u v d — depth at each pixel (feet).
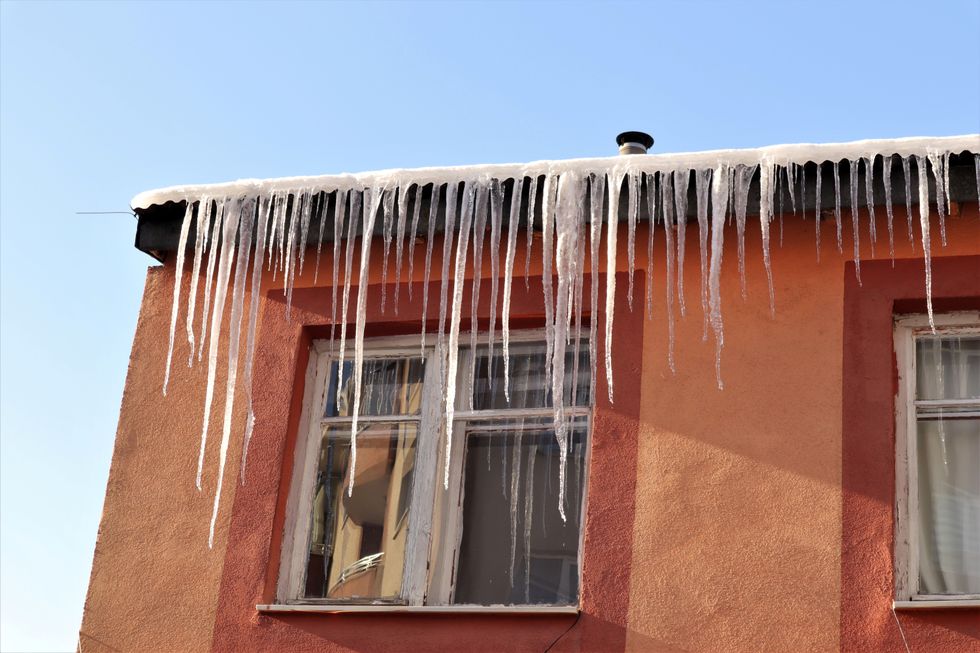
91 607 29.01
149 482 29.91
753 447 27.27
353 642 27.32
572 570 27.76
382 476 29.35
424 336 29.99
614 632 26.43
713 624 26.09
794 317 28.04
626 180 28.91
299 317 30.60
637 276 29.04
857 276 27.99
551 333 29.14
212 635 28.25
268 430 29.78
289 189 30.35
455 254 30.07
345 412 30.09
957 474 26.73
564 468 28.45
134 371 31.09
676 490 27.27
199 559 28.99
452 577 28.25
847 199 27.89
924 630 25.17
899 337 27.78
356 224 30.19
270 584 28.63
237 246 31.32
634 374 28.37
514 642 26.66
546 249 28.86
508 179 29.25
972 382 27.27
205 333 30.99
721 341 27.99
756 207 28.32
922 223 27.20
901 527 26.35
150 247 31.65
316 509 29.40
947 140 27.22
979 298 27.30
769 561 26.32
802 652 25.53
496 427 29.22
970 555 26.13
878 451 26.73
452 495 28.86
